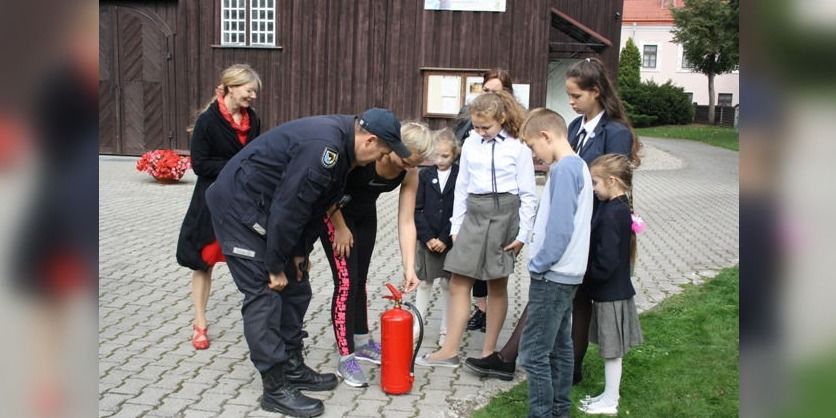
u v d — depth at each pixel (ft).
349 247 12.51
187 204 33.32
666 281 20.72
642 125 127.75
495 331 13.30
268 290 11.26
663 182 48.49
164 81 48.55
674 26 136.36
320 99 46.47
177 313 16.79
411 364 12.45
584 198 10.16
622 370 13.43
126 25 48.47
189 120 48.57
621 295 11.11
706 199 39.70
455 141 13.98
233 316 16.63
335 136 10.53
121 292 18.47
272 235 10.59
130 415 11.27
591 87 11.62
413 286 12.75
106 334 15.16
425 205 14.26
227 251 11.21
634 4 162.71
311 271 21.44
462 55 44.45
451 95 44.70
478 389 12.70
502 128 12.78
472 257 12.64
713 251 25.34
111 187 38.06
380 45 45.42
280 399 11.48
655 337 15.39
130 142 49.47
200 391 12.32
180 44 48.01
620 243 10.86
